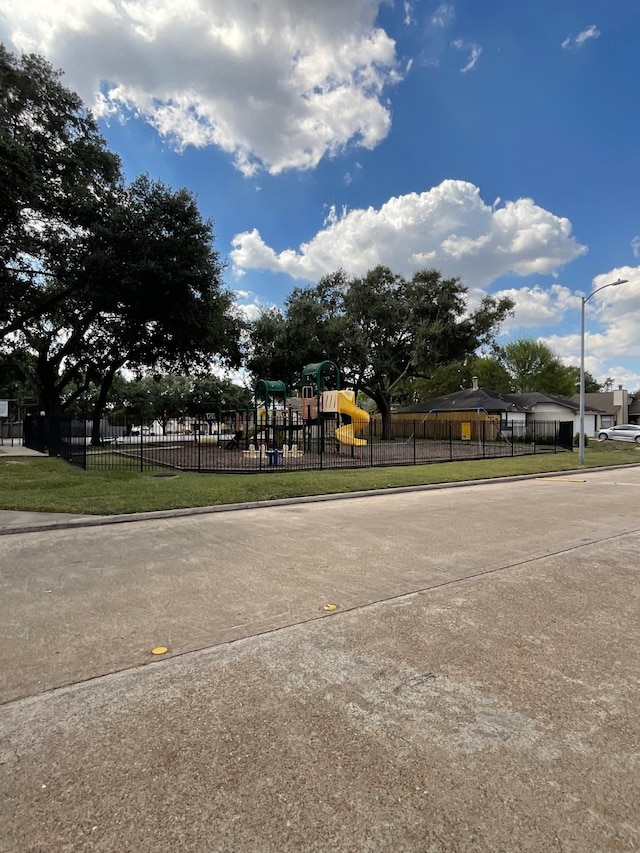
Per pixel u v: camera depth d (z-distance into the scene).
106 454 20.72
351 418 22.88
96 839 1.98
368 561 6.09
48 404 28.44
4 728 2.74
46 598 4.80
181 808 2.15
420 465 17.91
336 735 2.66
